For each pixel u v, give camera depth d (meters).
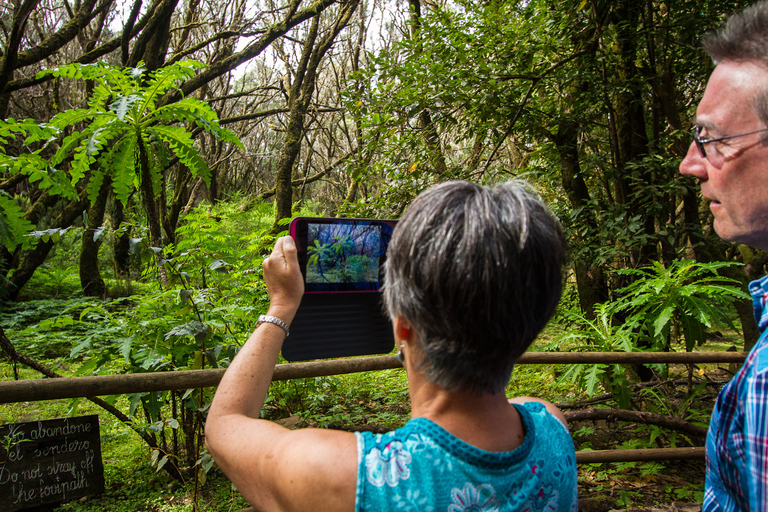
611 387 3.19
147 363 2.32
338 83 15.34
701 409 3.00
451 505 0.52
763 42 0.64
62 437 2.23
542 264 0.54
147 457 3.08
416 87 4.50
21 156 2.71
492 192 0.57
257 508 0.57
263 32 9.61
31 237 2.46
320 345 0.81
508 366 0.55
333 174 21.22
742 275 3.81
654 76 4.36
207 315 2.49
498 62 4.50
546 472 0.59
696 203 4.30
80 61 9.25
